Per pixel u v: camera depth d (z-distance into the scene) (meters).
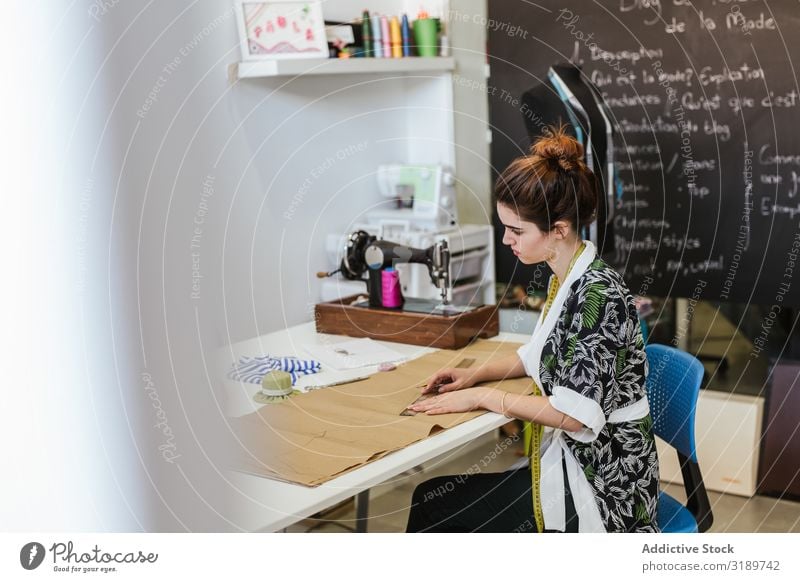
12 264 0.40
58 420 0.42
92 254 0.40
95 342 0.41
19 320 0.40
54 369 0.41
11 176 0.39
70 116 0.38
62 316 0.40
